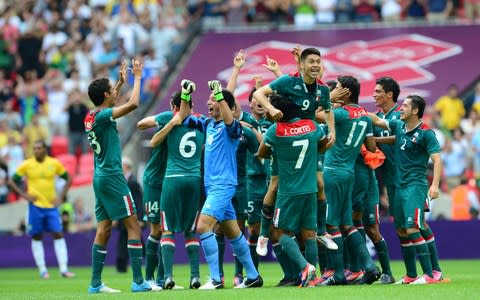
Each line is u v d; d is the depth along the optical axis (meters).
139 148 65.38
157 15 81.44
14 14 83.00
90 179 63.84
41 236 47.25
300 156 30.72
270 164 33.41
